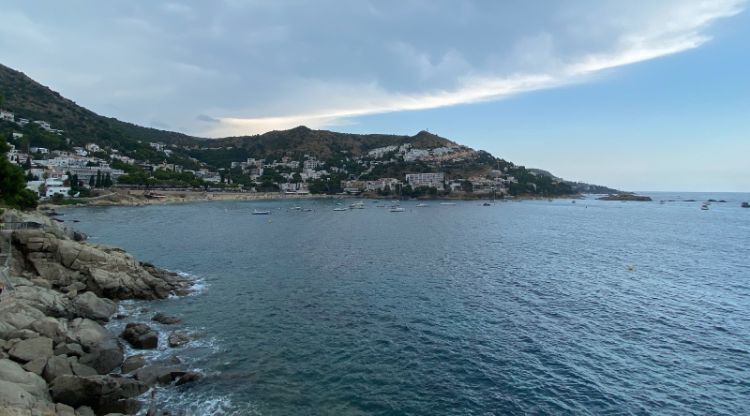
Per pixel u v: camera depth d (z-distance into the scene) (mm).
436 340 37000
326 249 84625
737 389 29406
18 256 46656
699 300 50312
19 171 79000
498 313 44344
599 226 142750
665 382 30266
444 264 69812
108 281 46688
